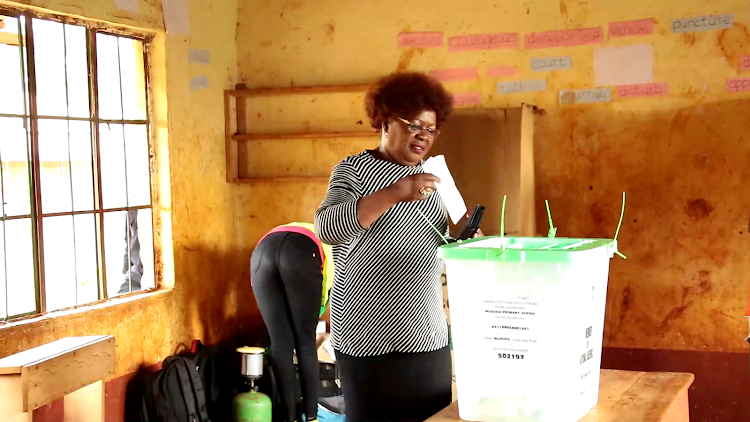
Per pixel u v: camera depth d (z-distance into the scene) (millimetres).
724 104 3816
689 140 3879
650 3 3898
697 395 3920
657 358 3979
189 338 4180
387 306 2109
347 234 1975
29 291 3344
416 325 2121
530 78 4098
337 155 4461
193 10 4219
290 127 4520
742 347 3840
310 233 3703
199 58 4277
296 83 4500
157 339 3936
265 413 3873
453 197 2221
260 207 4598
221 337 4453
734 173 3818
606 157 4008
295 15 4477
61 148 3531
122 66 3895
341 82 4422
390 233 2096
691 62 3854
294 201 4535
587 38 4000
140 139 4004
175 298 4074
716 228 3859
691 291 3912
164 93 4035
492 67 4152
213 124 4410
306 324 3668
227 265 4527
